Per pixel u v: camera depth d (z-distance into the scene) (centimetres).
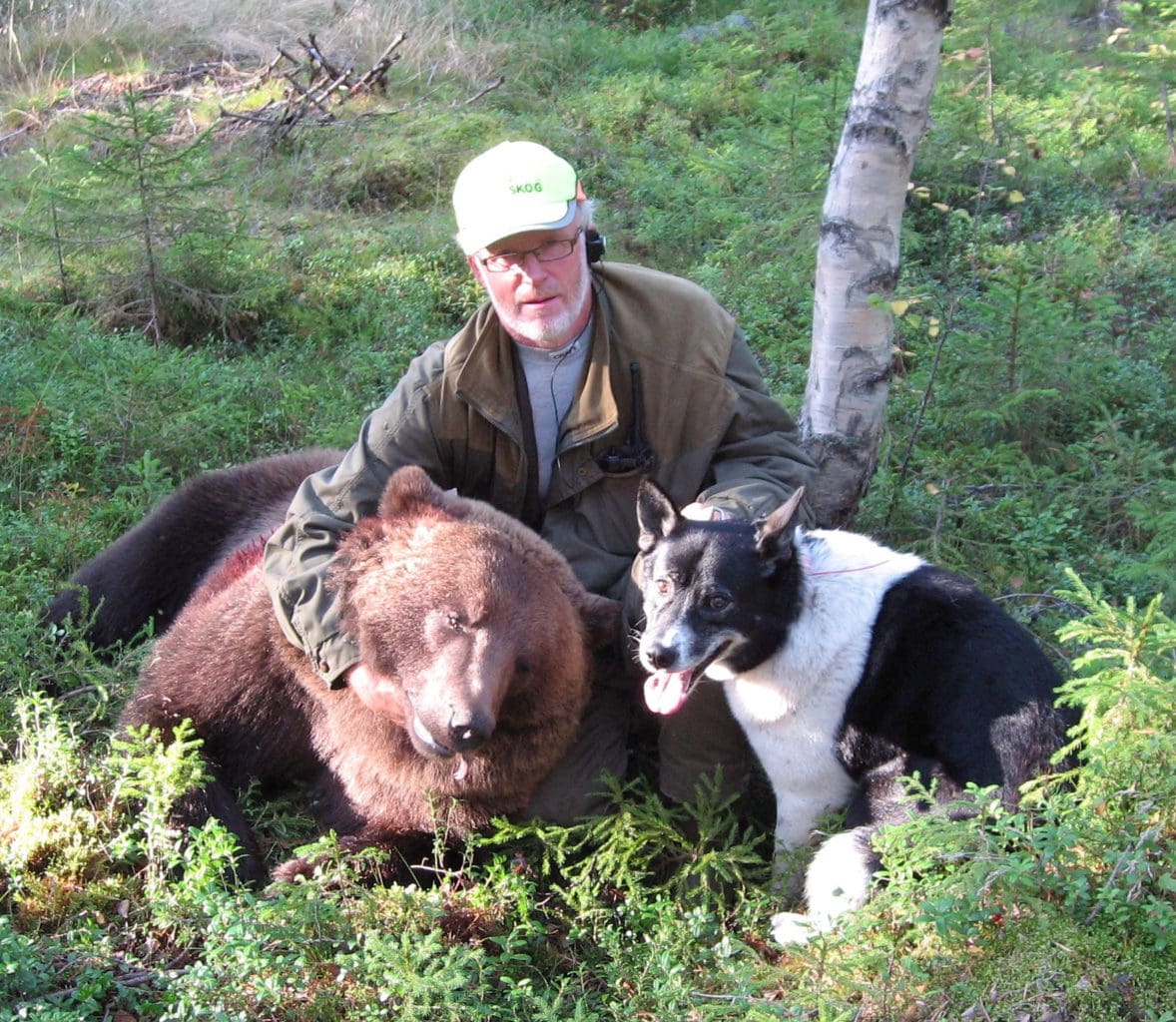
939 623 394
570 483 451
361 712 401
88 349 753
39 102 1309
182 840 384
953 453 612
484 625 365
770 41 1412
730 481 447
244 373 758
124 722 436
